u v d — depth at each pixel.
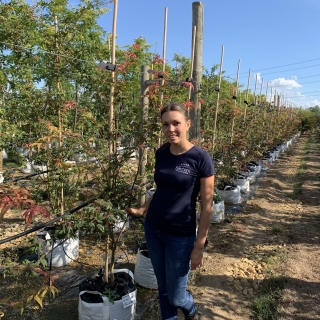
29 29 5.06
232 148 6.25
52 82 4.37
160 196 2.18
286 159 13.48
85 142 2.79
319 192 7.56
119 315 2.48
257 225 5.34
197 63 5.39
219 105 6.70
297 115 24.27
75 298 3.10
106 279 2.65
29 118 4.03
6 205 1.55
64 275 3.50
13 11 5.05
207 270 3.75
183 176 2.06
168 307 2.34
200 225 2.09
